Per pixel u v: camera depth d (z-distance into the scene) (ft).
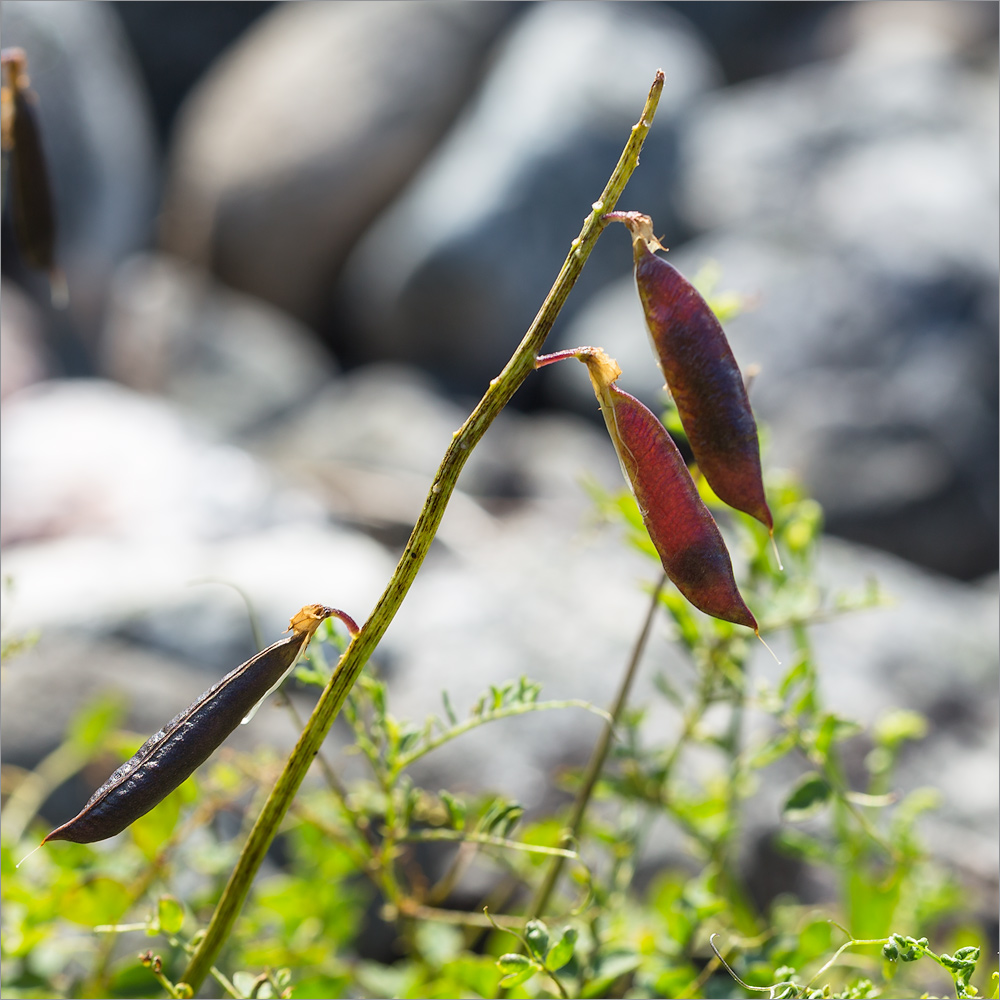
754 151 9.55
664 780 1.89
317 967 1.87
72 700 2.82
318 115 10.05
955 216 8.27
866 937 1.88
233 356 8.77
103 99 9.44
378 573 3.73
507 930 1.70
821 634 3.59
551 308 1.58
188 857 1.94
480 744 3.03
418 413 7.57
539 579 3.70
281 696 1.78
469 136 9.81
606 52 9.78
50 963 1.87
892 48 11.27
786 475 1.90
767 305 7.93
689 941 1.81
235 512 5.01
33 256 1.81
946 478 7.28
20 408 5.76
